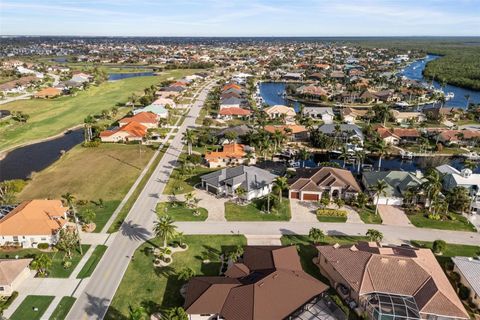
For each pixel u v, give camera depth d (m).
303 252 77.62
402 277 63.19
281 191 101.00
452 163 137.62
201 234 83.38
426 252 72.38
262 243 80.50
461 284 67.25
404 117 188.62
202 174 118.88
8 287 63.66
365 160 139.88
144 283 66.94
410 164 136.50
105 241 79.81
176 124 180.25
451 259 73.19
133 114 192.12
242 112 193.25
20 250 77.12
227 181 103.56
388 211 96.06
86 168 123.19
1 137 156.00
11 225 79.25
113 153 138.50
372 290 61.44
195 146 147.25
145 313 59.72
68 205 91.25
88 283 66.75
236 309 57.50
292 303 58.94
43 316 59.06
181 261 73.38
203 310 57.72
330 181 103.56
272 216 92.12
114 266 71.56
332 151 144.88
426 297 59.25
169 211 93.50
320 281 66.44
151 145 148.00
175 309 56.06
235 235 83.31
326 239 82.38
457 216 94.31
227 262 73.25
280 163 131.38
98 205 96.62
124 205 96.62
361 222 90.25
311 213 94.19
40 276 68.38
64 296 63.50
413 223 90.25
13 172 122.56
